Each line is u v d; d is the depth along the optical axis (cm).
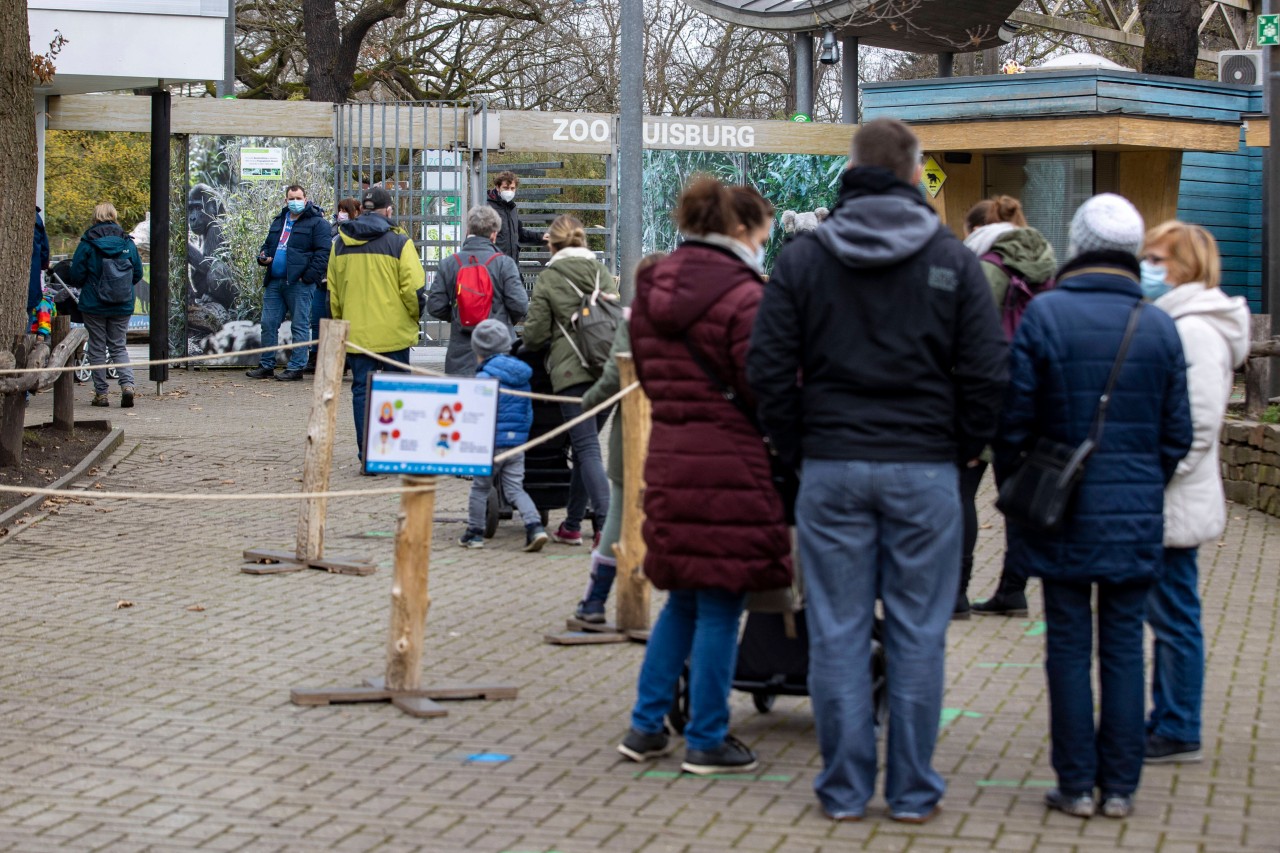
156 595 809
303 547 883
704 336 505
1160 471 490
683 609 543
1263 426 1074
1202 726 588
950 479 476
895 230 464
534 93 3528
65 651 696
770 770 542
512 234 1466
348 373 1900
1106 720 491
